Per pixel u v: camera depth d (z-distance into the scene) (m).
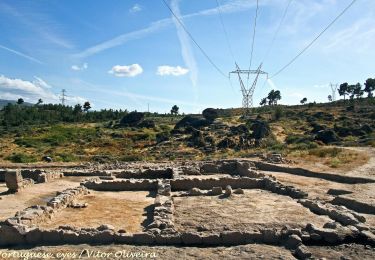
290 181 29.59
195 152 58.78
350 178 29.02
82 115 127.62
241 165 35.03
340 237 14.83
